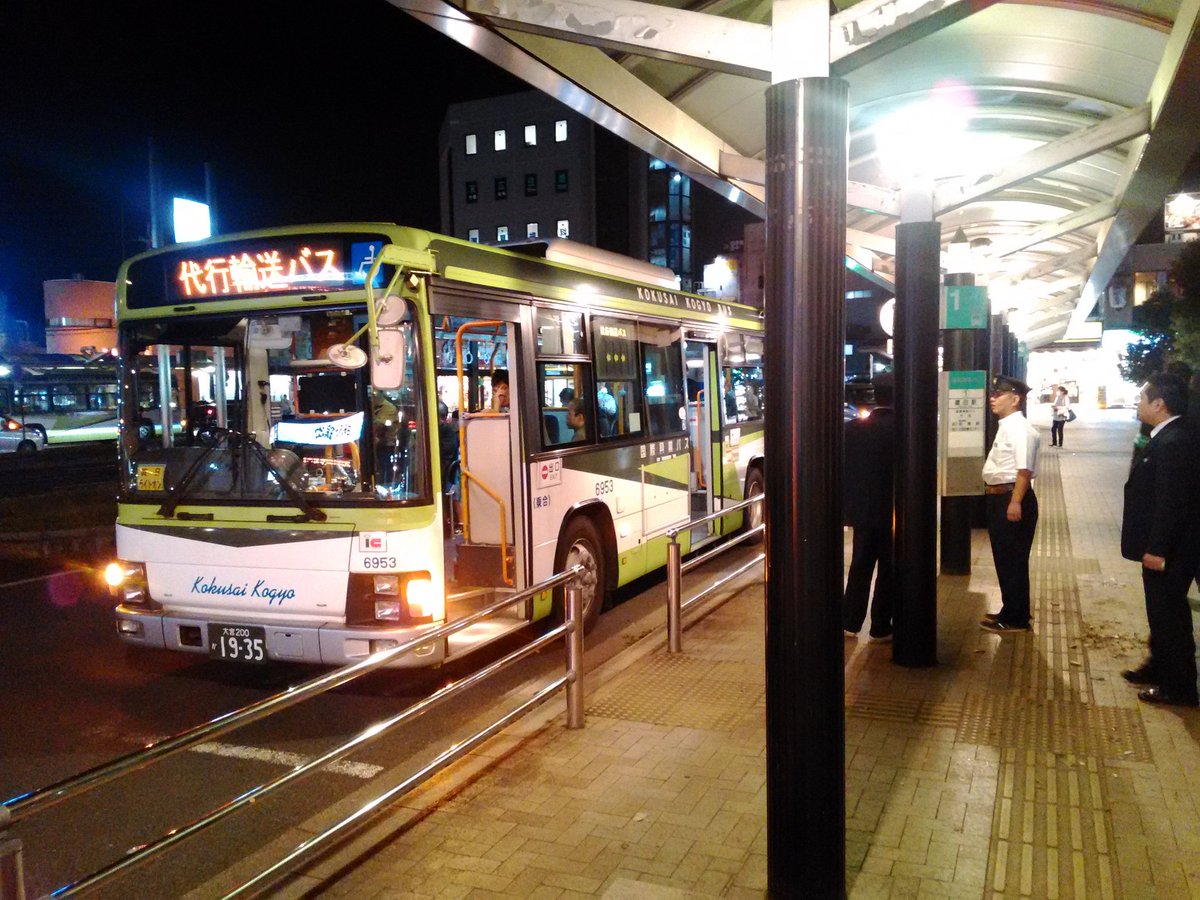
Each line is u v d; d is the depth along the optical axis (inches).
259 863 163.0
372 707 250.1
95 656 301.6
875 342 1871.3
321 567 228.2
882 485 273.1
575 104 243.4
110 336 1779.0
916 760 188.4
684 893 140.6
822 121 123.8
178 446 247.6
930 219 251.1
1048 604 316.8
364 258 229.6
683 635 297.7
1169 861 147.4
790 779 131.5
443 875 149.0
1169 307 1068.5
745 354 485.7
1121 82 275.6
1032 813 164.6
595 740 206.1
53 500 634.2
